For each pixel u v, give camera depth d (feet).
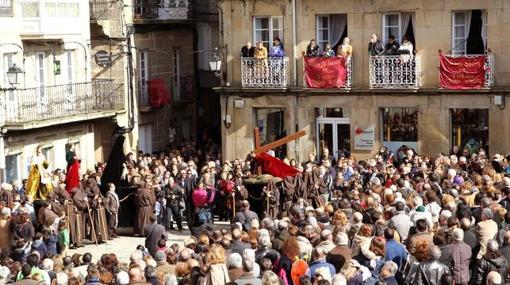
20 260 110.63
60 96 179.32
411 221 101.19
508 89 169.99
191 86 212.43
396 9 176.04
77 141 184.85
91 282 85.10
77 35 185.47
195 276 83.82
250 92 184.75
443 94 174.09
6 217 121.70
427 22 174.81
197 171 173.58
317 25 181.47
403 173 139.85
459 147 174.70
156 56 203.92
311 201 141.79
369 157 179.63
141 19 199.11
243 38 185.37
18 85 171.01
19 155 170.40
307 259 91.86
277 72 182.70
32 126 168.66
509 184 119.55
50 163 177.88
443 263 85.92
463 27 173.47
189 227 146.51
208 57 214.28
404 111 177.47
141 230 142.92
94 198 138.72
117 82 193.47
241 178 148.25
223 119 187.32
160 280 85.46
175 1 207.10
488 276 79.87
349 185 141.90
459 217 101.09
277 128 185.57
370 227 91.56
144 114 201.36
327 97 180.86
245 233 99.09
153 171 157.38
